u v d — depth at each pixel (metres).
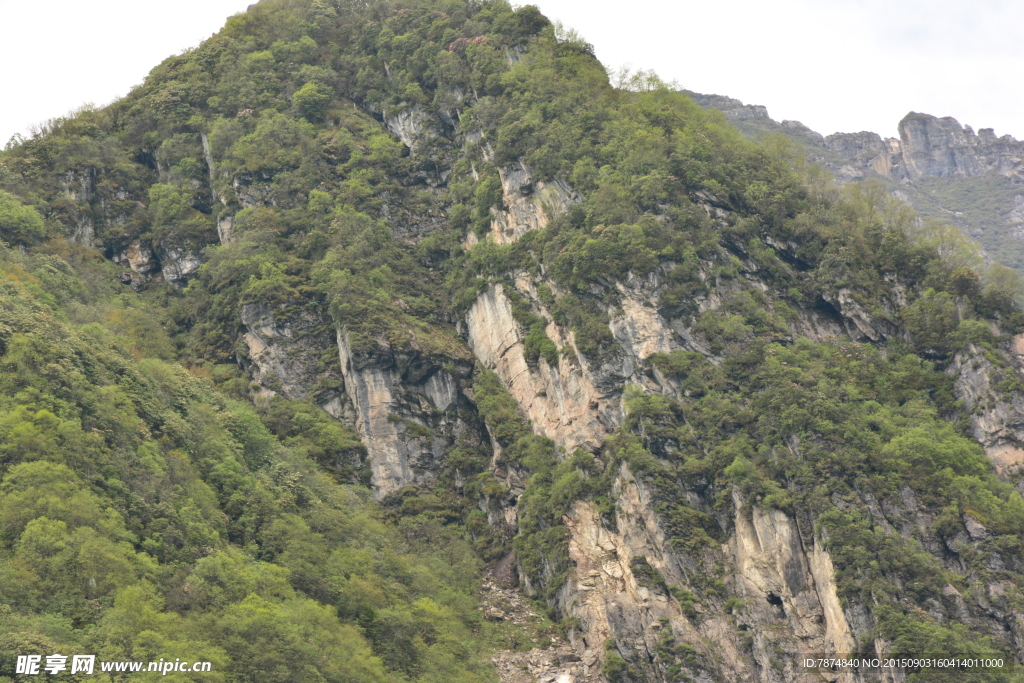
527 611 166.38
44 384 145.38
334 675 133.00
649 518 165.50
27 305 164.12
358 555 157.00
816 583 156.75
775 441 169.88
